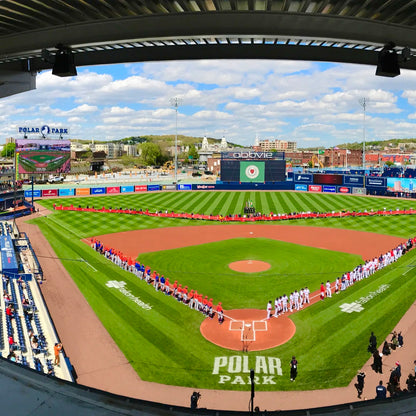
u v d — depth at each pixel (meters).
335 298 32.44
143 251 48.41
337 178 94.88
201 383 21.34
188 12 13.55
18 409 4.81
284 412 5.14
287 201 84.56
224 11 13.31
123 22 14.15
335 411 5.08
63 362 21.95
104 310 30.30
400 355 23.66
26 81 21.98
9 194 72.50
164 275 38.66
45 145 99.94
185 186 101.19
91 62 18.30
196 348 25.00
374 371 22.16
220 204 81.69
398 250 42.88
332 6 13.17
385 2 12.43
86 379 21.52
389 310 29.73
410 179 87.81
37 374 5.61
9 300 28.72
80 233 57.97
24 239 50.28
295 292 30.55
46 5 13.23
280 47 16.69
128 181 123.62
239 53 16.88
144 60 17.81
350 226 63.56
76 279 36.91
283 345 25.28
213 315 29.55
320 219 69.56
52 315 29.31
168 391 20.59
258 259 44.31
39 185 103.94
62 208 75.56
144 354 24.25
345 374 22.00
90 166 180.38
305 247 50.19
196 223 67.06
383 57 14.07
